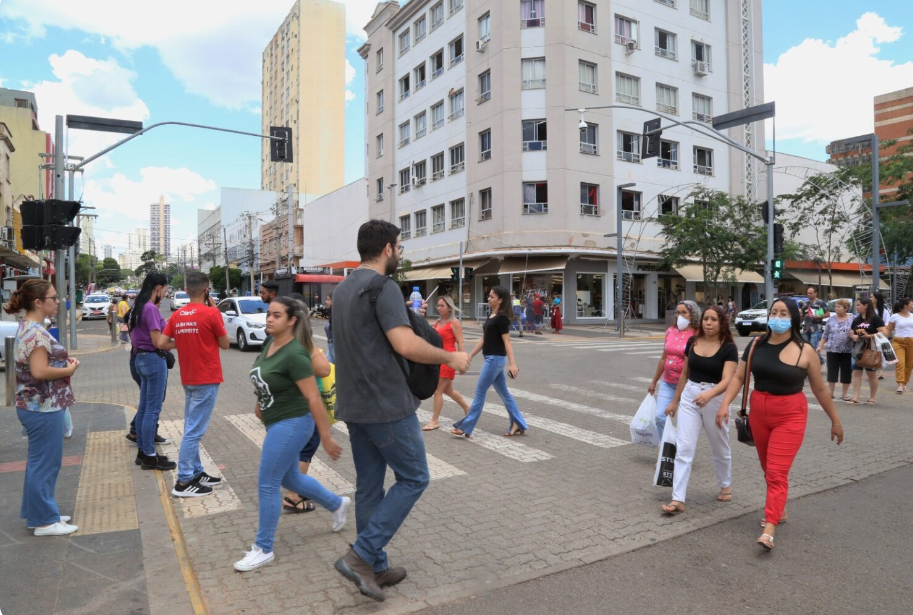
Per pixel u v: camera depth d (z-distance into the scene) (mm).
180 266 113438
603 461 6363
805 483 5609
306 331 4125
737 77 38031
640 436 6035
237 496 5203
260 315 18391
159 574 3674
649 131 16250
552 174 30734
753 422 4523
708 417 4973
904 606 3354
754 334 25844
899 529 4500
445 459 6430
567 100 30688
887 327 10945
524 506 4996
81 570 3713
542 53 30953
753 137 38594
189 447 5137
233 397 10195
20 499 4949
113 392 10766
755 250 29828
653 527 4543
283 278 40531
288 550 4098
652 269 33875
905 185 31984
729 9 37781
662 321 34562
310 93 77062
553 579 3711
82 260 89875
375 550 3295
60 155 15656
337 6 78938
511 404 7449
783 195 35438
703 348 4906
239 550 4090
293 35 78688
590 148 31625
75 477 5578
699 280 33906
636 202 33344
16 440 6875
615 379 12688
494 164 32031
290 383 3822
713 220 30484
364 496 3416
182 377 5168
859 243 32438
